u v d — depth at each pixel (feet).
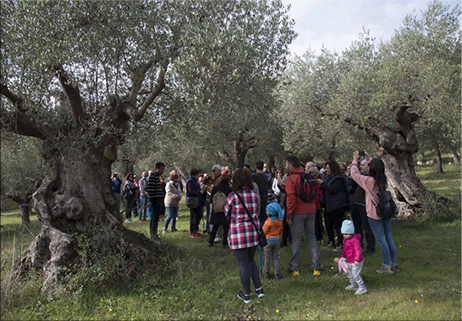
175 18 20.48
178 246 23.67
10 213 83.51
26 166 46.14
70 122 20.72
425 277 15.88
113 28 18.06
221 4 20.18
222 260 20.43
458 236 23.18
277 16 20.07
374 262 18.86
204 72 16.74
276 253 17.15
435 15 34.50
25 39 17.22
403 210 30.58
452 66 30.89
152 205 25.49
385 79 31.40
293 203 17.07
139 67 20.80
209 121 18.97
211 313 13.38
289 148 51.75
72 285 14.93
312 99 44.04
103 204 19.93
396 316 12.00
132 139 27.17
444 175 79.97
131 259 17.53
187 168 76.13
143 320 12.76
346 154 72.02
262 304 14.05
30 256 17.49
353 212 22.36
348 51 40.78
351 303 13.56
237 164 67.21
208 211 29.63
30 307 13.89
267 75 19.70
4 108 18.28
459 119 31.09
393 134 31.24
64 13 17.29
